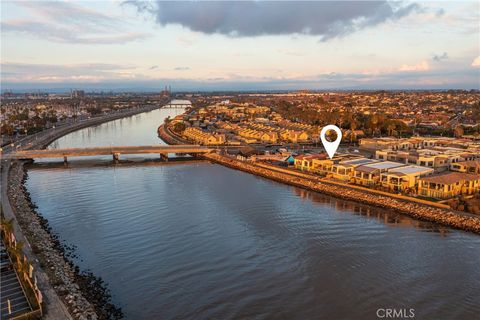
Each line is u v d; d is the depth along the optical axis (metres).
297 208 86.94
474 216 75.19
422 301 50.25
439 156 111.94
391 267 58.91
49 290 48.56
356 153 140.25
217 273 57.50
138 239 69.50
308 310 48.59
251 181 113.88
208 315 47.59
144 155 160.88
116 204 89.69
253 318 47.06
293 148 162.12
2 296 47.06
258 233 72.12
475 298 50.72
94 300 48.62
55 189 103.69
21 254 56.34
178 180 114.75
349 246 66.38
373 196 91.00
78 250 64.88
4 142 182.38
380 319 46.72
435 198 86.44
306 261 61.03
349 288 53.34
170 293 52.19
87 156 156.25
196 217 80.62
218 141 178.50
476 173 102.31
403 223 76.88
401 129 193.00
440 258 61.66
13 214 76.31
